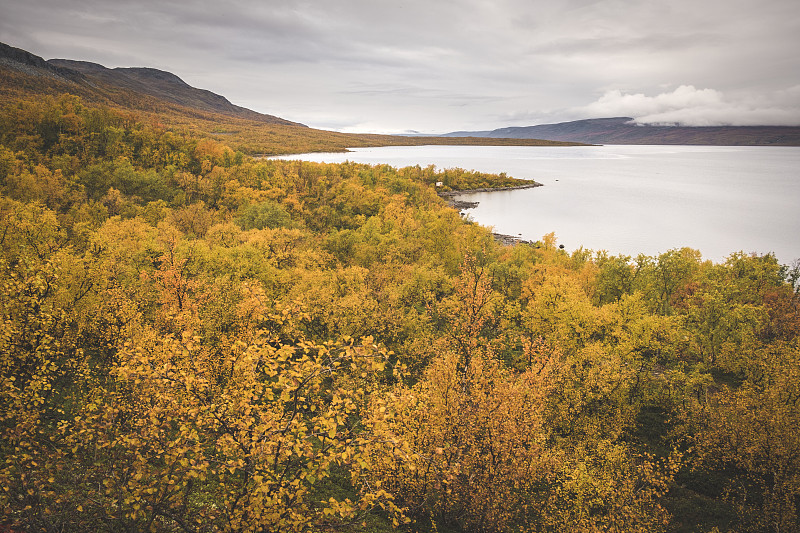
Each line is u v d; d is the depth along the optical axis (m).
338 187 152.12
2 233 36.81
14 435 13.81
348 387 29.30
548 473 25.02
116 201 95.44
